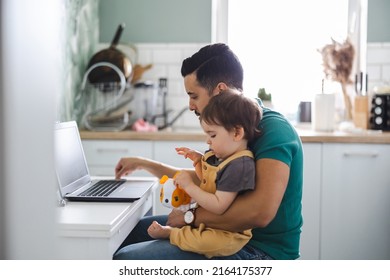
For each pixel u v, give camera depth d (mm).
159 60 3145
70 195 1434
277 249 1344
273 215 1206
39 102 484
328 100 2818
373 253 2654
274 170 1214
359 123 2934
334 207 2641
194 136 2623
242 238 1270
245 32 3230
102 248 1105
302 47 3205
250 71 3248
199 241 1241
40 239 495
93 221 1128
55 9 500
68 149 1599
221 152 1280
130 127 2980
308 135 2613
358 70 3131
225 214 1228
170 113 3152
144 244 1342
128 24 3150
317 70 3201
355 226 2648
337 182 2633
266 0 3205
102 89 2916
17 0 459
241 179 1216
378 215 2641
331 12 3172
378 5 3051
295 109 3230
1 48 450
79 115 2877
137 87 2926
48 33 489
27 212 483
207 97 1425
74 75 2756
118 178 1801
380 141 2600
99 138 2672
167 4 3127
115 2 3145
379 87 2910
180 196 1391
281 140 1259
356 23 3127
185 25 3131
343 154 2619
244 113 1250
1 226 474
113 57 2875
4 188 471
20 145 471
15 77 462
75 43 2752
